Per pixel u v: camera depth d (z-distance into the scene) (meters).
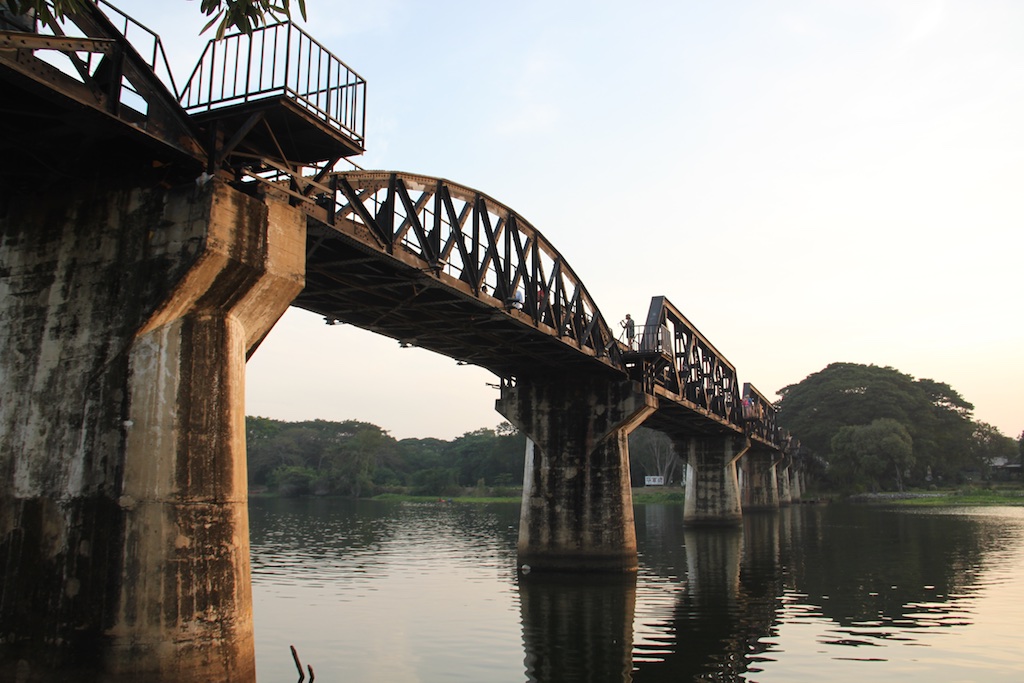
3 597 13.69
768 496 100.62
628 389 36.69
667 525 75.00
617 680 18.33
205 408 14.07
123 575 12.97
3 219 15.84
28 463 14.17
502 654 20.89
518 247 28.97
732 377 71.06
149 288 14.03
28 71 11.62
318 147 16.53
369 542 55.50
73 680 12.88
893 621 25.48
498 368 38.34
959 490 144.75
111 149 14.59
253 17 9.03
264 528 68.50
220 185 14.32
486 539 58.59
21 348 14.91
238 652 13.84
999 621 25.42
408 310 27.62
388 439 190.00
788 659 20.31
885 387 149.00
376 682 18.12
